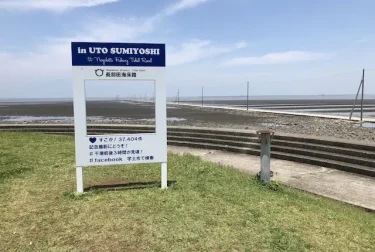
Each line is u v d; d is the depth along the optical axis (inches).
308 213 203.6
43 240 161.0
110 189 239.6
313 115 1266.0
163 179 243.8
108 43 229.5
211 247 155.1
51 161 338.6
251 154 466.6
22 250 151.9
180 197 221.3
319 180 315.0
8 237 164.2
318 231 177.8
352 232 181.2
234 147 494.3
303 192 271.7
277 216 193.9
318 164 380.8
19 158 345.1
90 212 193.6
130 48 233.6
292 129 818.2
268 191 250.8
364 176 329.1
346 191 279.4
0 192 232.1
